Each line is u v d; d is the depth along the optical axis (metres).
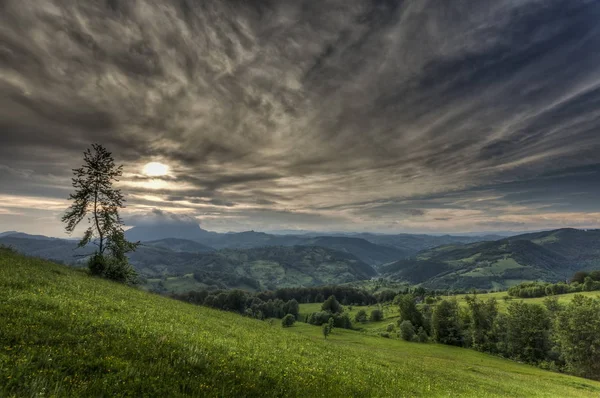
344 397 12.34
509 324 104.44
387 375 20.80
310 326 164.75
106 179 51.09
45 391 6.93
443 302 129.50
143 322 16.11
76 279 29.67
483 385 28.94
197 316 27.77
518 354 100.19
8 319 10.78
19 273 22.19
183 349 12.10
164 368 9.70
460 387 24.14
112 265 47.53
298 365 15.97
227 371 11.10
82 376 8.08
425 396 16.78
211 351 13.20
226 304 184.12
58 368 8.12
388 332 149.62
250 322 38.16
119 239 51.75
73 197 49.41
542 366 90.81
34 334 9.92
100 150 51.03
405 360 36.84
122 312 17.94
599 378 78.38
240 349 15.87
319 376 14.59
